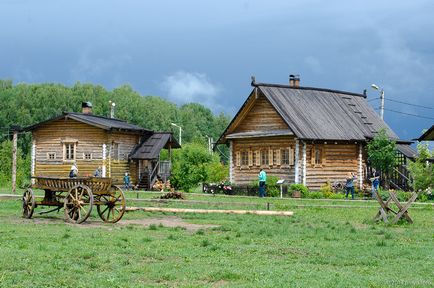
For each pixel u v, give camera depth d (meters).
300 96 49.94
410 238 18.80
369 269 13.34
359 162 48.94
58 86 135.62
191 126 152.62
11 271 12.16
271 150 47.84
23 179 58.09
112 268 12.71
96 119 55.03
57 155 54.16
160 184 51.72
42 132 54.78
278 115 46.97
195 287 11.02
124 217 25.09
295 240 17.86
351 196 44.38
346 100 53.44
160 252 14.77
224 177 58.09
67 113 53.38
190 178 49.31
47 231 18.52
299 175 45.69
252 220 24.45
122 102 138.50
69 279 11.58
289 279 11.77
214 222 23.50
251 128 48.97
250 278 11.90
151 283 11.44
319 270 12.95
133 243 16.19
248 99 48.06
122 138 54.59
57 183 22.81
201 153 50.56
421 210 31.38
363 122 51.19
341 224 22.92
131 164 55.47
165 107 150.88
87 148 53.28
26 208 23.44
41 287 10.94
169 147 58.59
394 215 23.92
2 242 15.74
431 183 42.12
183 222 23.45
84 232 18.55
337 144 47.69
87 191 21.72
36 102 127.12
